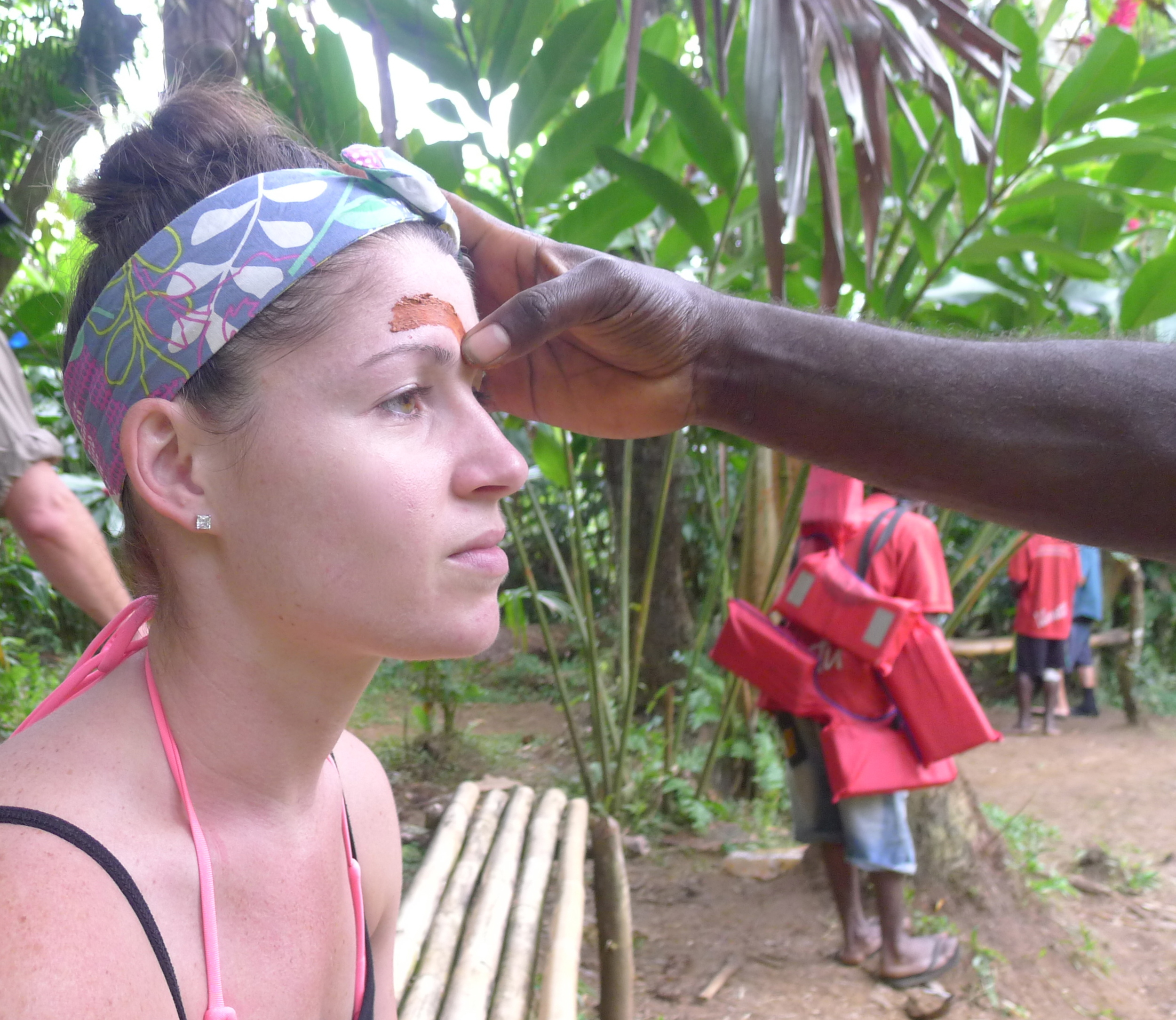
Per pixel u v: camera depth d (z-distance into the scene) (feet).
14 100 7.22
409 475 2.20
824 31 7.29
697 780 14.03
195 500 2.24
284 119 2.70
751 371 3.37
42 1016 1.74
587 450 16.14
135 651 2.56
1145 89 9.91
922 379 3.26
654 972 9.48
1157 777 15.61
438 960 5.41
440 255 2.48
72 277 2.59
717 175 9.63
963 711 8.47
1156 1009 9.08
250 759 2.37
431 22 8.96
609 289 2.98
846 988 9.18
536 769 15.20
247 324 2.16
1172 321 11.51
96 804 2.09
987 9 12.10
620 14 7.29
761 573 13.53
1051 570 18.03
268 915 2.39
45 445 5.21
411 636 2.25
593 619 12.60
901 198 10.26
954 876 10.50
